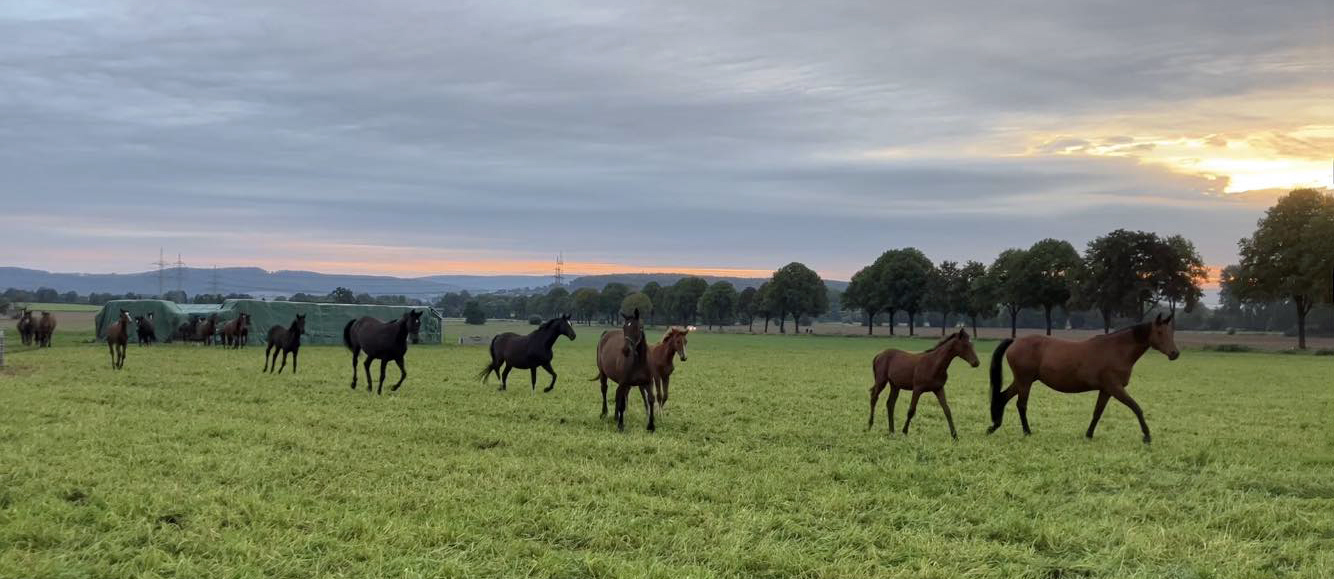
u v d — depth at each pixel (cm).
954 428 1481
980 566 710
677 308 15462
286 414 1625
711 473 1089
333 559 709
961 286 9175
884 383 1563
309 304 5022
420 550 738
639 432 1490
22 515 801
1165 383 2869
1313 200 5731
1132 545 766
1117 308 6694
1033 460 1214
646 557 735
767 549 741
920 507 922
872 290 9838
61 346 4297
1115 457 1235
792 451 1279
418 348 4881
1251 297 6112
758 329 15188
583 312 17975
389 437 1367
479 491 956
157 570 679
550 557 709
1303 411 1991
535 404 1889
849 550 753
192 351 3853
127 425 1417
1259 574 695
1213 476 1114
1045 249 7606
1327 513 898
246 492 931
